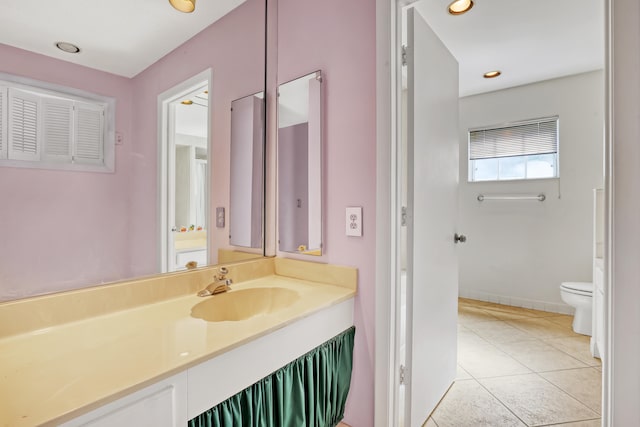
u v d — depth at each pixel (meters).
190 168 1.39
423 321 1.56
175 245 1.33
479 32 2.33
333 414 1.33
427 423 1.61
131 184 1.19
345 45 1.48
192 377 0.79
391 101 1.35
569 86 3.14
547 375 2.08
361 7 1.44
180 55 1.34
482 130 3.66
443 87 1.79
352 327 1.44
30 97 0.96
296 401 1.10
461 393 1.88
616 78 0.94
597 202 2.38
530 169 3.39
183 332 0.94
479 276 3.68
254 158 1.68
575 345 2.52
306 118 1.61
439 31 2.31
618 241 0.93
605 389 0.98
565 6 2.03
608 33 0.97
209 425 0.82
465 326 2.92
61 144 1.02
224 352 0.85
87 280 1.07
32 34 0.96
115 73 1.14
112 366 0.73
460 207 3.79
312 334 1.19
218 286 1.34
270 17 1.73
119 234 1.15
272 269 1.72
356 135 1.45
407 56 1.43
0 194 0.91
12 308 0.90
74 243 1.04
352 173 1.46
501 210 3.53
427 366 1.61
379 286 1.38
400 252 1.42
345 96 1.48
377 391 1.40
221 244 1.51
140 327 0.97
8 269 0.92
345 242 1.49
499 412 1.70
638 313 0.91
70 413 0.57
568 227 3.18
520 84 3.35
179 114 1.34
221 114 1.51
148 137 1.24
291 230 1.68
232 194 1.56
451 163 1.92
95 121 1.09
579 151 3.11
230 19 1.53
